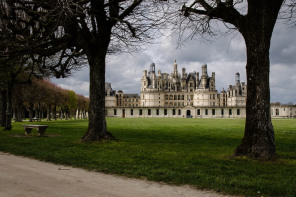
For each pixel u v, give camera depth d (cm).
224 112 11512
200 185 612
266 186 600
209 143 1470
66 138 1628
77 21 1324
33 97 4869
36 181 636
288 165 827
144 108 12031
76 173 732
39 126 1809
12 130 2358
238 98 12862
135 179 673
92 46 1417
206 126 3397
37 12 1244
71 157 946
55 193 542
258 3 895
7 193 534
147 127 3080
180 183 636
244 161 875
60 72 1636
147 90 12775
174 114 12012
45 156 962
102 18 1379
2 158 948
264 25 893
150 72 13200
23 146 1231
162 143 1426
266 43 906
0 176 678
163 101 12862
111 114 11988
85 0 1211
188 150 1169
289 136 1977
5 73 2223
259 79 910
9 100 2400
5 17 1319
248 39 932
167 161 895
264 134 908
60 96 6219
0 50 1452
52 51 1421
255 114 920
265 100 912
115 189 582
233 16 970
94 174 722
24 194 530
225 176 692
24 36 1420
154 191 572
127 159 921
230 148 1255
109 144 1308
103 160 896
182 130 2567
